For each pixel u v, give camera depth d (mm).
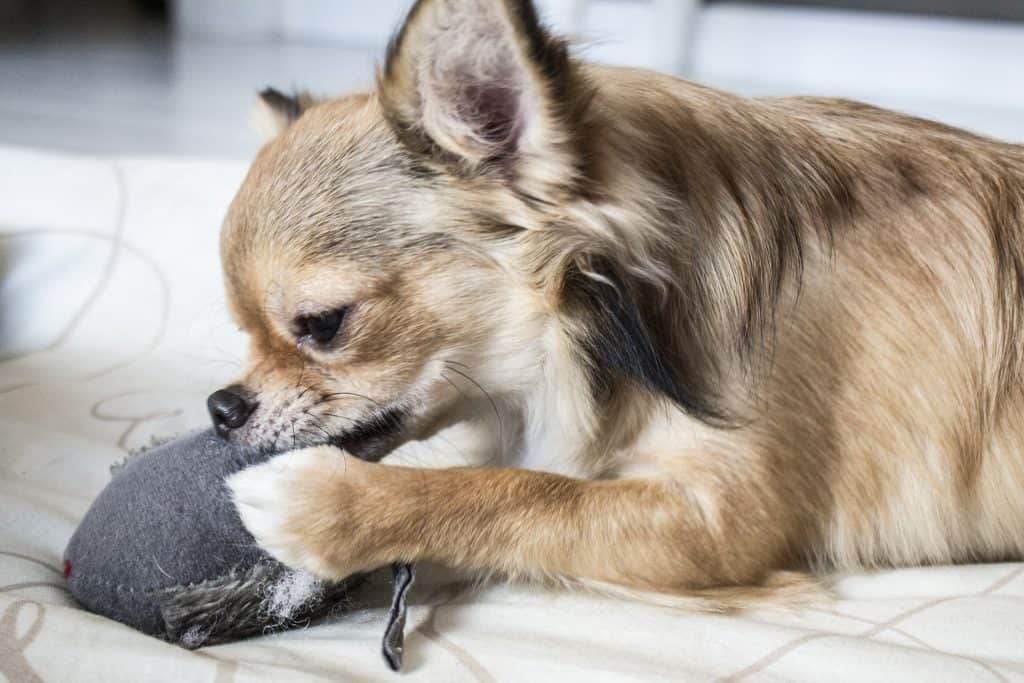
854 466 644
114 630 568
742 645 588
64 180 907
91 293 875
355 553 592
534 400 646
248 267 612
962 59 1859
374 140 616
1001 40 1836
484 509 607
